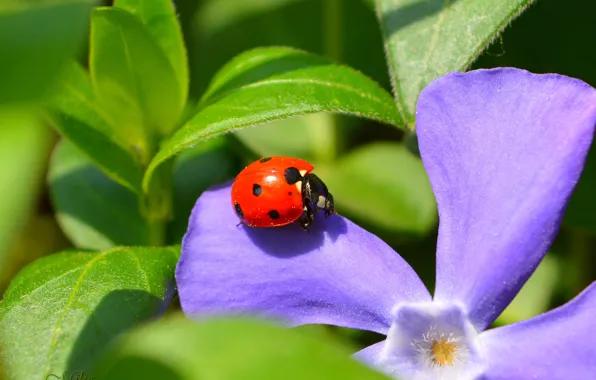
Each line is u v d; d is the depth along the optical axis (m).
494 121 0.13
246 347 0.11
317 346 0.11
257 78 0.14
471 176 0.13
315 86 0.14
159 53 0.14
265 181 0.13
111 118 0.14
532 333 0.13
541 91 0.13
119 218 0.15
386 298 0.13
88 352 0.13
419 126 0.13
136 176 0.15
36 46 0.12
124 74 0.14
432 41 0.14
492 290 0.13
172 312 0.15
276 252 0.13
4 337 0.13
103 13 0.14
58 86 0.14
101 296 0.13
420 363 0.13
